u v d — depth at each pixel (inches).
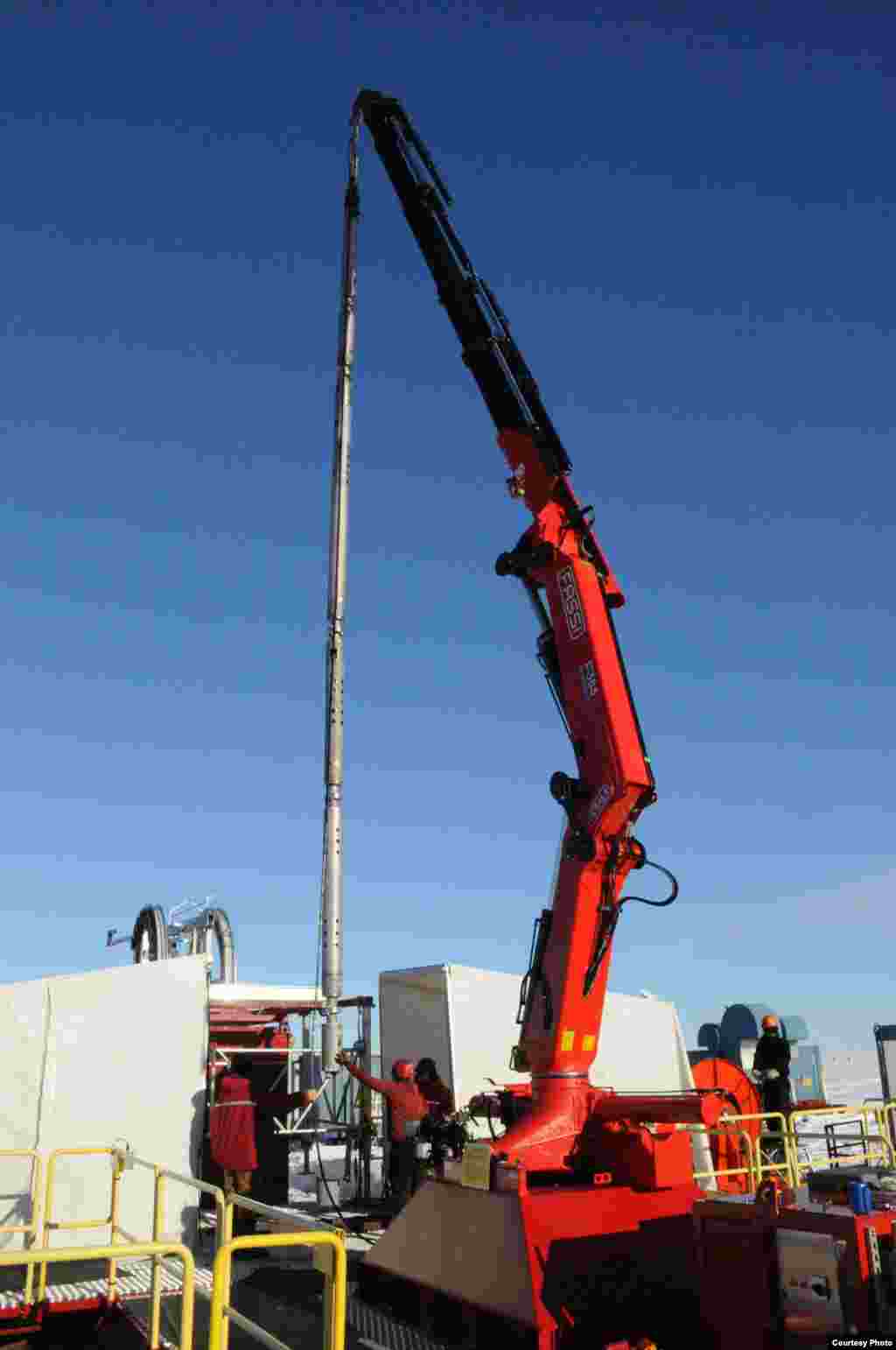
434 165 494.9
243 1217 544.4
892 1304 236.5
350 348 499.2
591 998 383.2
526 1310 315.3
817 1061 1095.0
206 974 587.5
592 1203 336.2
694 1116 345.1
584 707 395.9
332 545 466.9
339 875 427.5
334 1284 214.8
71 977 566.3
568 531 415.8
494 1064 666.2
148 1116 556.1
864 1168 305.0
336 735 439.2
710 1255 277.6
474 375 454.9
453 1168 370.6
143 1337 349.7
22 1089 542.3
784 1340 254.1
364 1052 713.6
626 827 384.8
